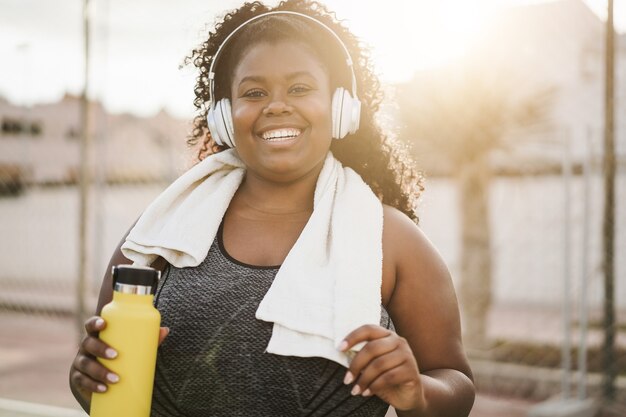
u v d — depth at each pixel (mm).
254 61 1297
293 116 1282
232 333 1244
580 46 9586
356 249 1259
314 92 1301
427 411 1197
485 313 6711
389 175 1536
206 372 1254
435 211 10961
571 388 5449
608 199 4730
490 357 6438
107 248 11078
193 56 1614
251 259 1295
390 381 1090
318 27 1371
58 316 8656
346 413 1246
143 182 9492
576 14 9492
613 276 4793
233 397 1251
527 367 5969
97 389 1166
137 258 1336
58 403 4832
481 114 6340
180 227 1325
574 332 8078
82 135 5527
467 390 1294
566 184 5090
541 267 10000
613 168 4688
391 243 1313
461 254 6828
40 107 10508
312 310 1206
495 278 10312
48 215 11016
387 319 1272
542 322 8852
